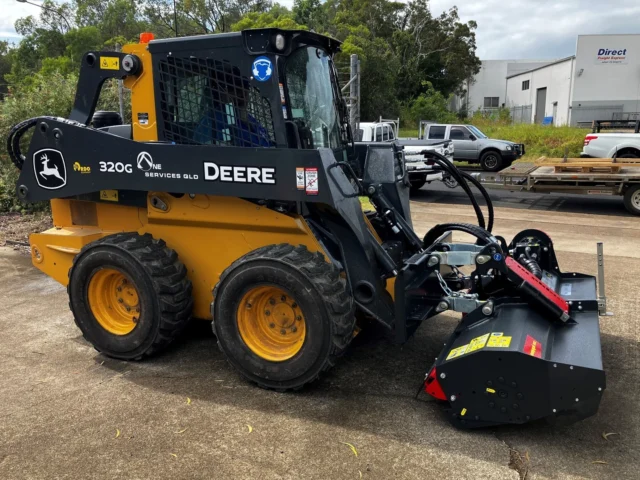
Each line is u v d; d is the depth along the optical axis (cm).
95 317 436
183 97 401
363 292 376
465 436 325
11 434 334
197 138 403
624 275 638
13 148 472
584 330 341
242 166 367
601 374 288
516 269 355
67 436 331
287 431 332
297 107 393
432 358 432
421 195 1398
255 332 385
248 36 370
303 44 405
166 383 396
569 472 291
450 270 450
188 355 442
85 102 445
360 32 3466
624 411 351
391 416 347
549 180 1140
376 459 304
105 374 412
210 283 431
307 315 354
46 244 475
